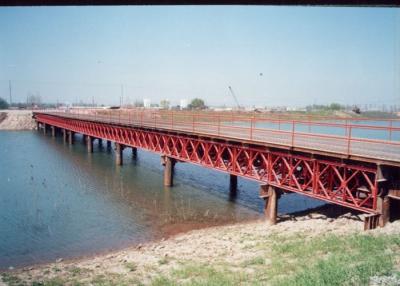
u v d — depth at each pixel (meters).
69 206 25.17
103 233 19.91
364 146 20.09
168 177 30.75
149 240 18.78
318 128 68.88
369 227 14.81
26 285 12.94
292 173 18.83
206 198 27.19
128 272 13.57
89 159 47.25
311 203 25.66
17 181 33.28
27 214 23.31
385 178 14.63
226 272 11.91
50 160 46.31
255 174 21.25
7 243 18.42
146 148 34.78
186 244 17.19
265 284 9.86
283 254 13.12
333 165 16.69
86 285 12.45
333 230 16.22
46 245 18.22
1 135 85.56
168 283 11.44
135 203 25.88
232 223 21.25
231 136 23.59
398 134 61.72
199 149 29.20
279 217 20.95
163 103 143.62
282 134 27.64
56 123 75.19
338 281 8.45
